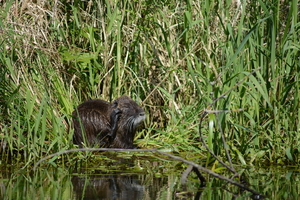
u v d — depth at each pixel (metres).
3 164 8.70
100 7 11.44
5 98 9.64
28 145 8.85
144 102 11.52
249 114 9.75
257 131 9.39
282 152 9.43
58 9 11.71
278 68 9.58
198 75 10.88
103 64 11.68
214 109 8.48
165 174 8.04
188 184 7.23
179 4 12.47
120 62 11.60
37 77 10.89
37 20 11.19
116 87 11.61
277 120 9.27
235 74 8.66
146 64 12.00
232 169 7.30
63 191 6.58
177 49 11.92
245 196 6.45
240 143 9.83
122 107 10.69
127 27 11.72
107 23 11.66
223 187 7.04
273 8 9.41
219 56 11.30
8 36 10.09
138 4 12.12
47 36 11.45
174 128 11.17
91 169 8.39
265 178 7.77
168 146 10.55
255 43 9.20
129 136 10.64
